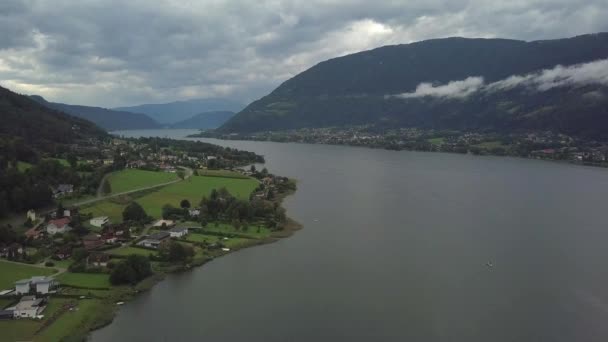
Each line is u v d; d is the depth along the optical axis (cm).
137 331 9781
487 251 15238
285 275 13000
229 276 12925
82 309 10425
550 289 12225
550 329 10138
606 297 11812
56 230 15562
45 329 9456
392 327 10094
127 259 12425
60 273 12350
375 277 12888
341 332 9856
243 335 9694
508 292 12025
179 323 10144
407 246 15725
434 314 10719
